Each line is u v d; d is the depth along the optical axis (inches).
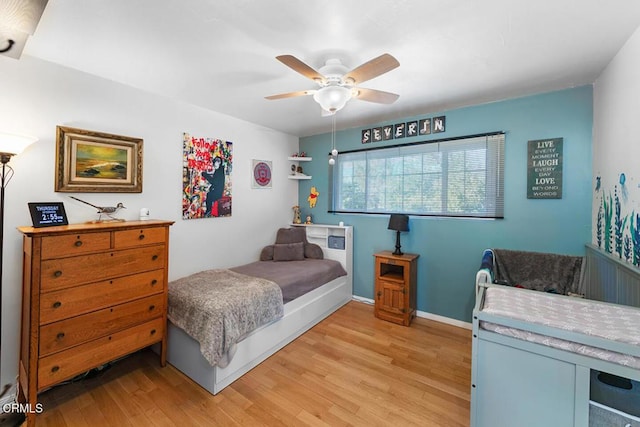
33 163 75.3
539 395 47.8
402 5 53.4
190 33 63.7
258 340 89.4
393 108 115.9
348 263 146.6
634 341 40.8
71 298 67.4
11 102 71.9
